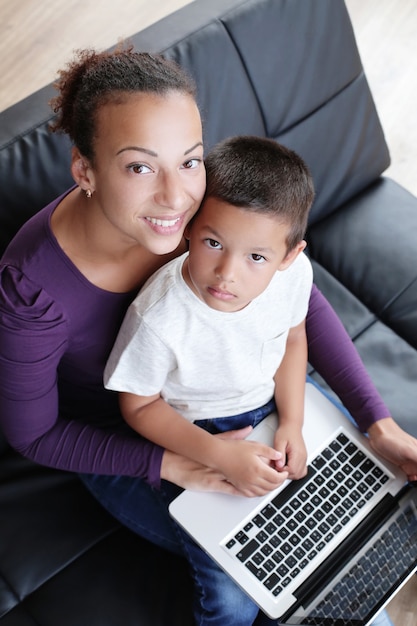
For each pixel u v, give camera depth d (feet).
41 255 2.95
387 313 4.89
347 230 5.16
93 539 4.04
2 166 3.53
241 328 3.30
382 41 7.86
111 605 3.81
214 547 3.48
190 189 2.60
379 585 3.50
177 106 2.49
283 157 2.89
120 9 7.57
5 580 3.87
